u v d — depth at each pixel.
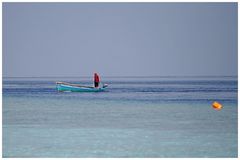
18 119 185.62
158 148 127.31
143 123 173.00
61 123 173.38
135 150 125.12
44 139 138.88
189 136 143.75
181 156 119.56
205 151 124.31
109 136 144.12
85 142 134.38
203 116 196.25
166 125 167.50
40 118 189.38
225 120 181.75
